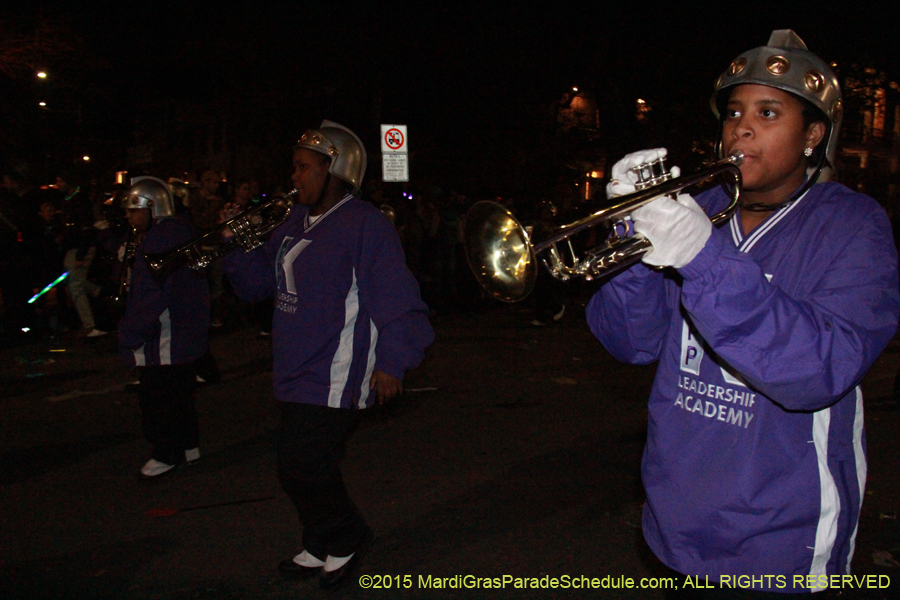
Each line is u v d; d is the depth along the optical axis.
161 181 5.38
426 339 3.54
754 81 1.83
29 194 10.47
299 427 3.56
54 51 19.25
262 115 24.80
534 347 10.12
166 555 4.14
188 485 5.17
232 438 6.20
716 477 1.84
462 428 6.45
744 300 1.60
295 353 3.55
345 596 3.72
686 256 1.62
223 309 12.92
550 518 4.61
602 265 1.82
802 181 1.92
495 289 1.97
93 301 10.16
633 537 4.36
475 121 22.31
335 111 22.39
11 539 4.34
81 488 5.11
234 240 3.92
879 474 5.30
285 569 3.92
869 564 3.98
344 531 3.73
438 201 13.23
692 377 1.91
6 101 19.50
